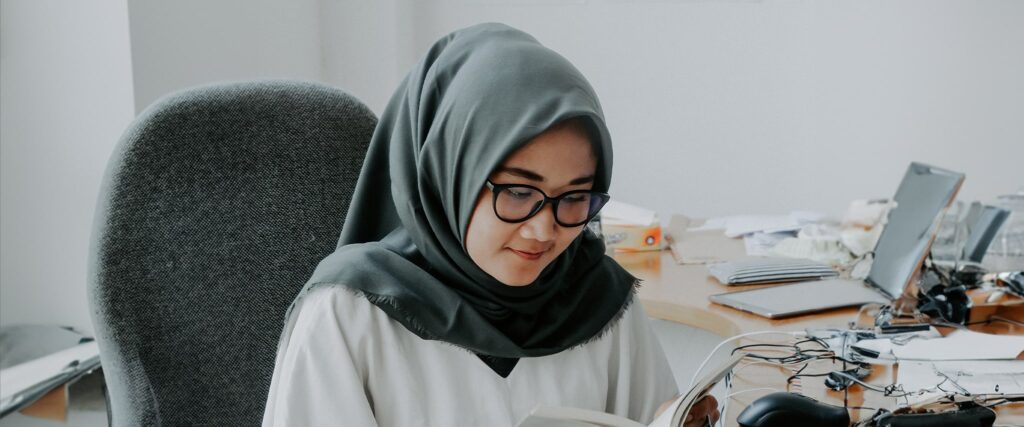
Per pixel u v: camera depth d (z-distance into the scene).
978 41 3.53
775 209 3.83
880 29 3.61
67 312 2.28
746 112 3.76
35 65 2.21
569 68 1.14
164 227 1.21
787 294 1.74
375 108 3.70
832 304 1.65
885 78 3.64
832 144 3.73
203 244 1.24
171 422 1.23
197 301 1.24
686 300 1.75
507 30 1.20
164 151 1.21
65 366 1.60
